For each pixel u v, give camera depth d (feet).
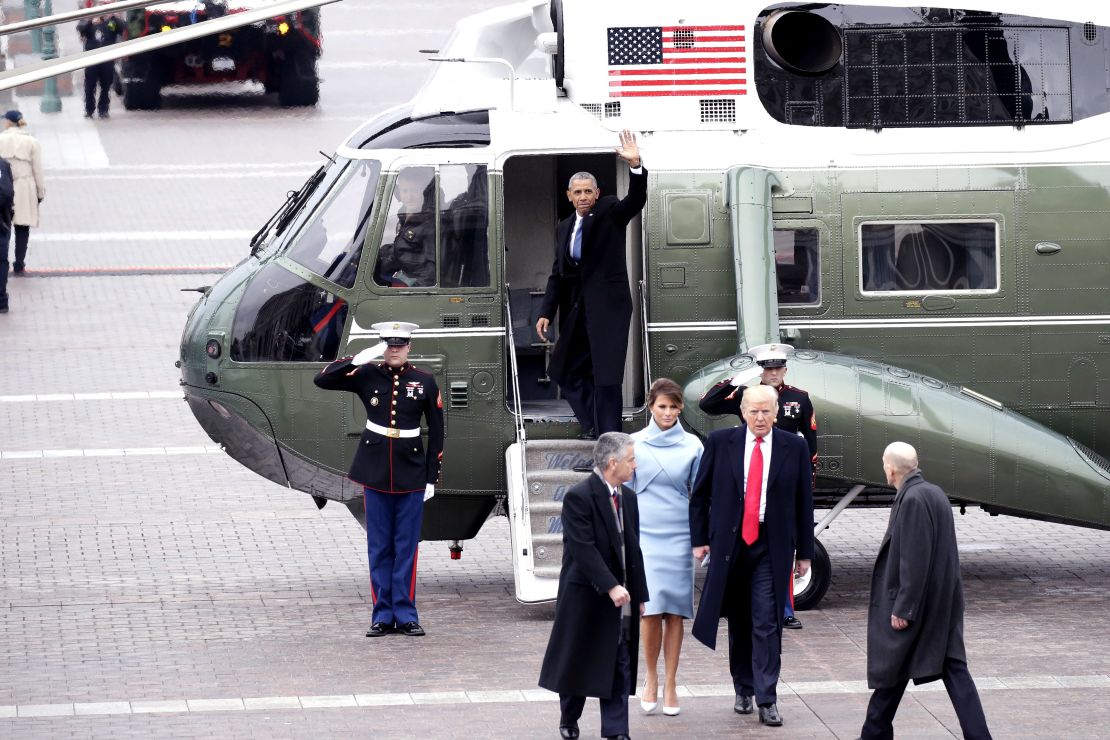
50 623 150.10
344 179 162.09
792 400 147.64
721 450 123.24
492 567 176.24
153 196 379.55
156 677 133.28
